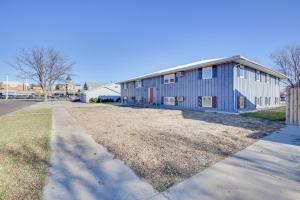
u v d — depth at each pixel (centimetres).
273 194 326
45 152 565
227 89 1688
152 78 2802
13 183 377
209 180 379
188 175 402
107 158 511
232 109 1641
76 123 1117
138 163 470
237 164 456
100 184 373
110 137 736
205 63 1819
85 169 443
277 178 383
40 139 719
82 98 5519
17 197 329
